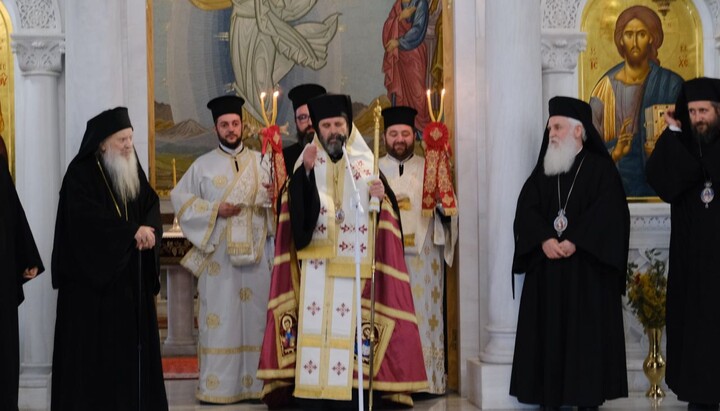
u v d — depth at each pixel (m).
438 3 10.48
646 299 8.52
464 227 9.20
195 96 11.55
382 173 8.23
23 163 8.98
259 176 8.94
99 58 8.44
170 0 11.51
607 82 9.38
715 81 7.98
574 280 7.75
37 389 8.62
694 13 9.46
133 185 7.54
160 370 7.61
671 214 8.19
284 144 11.53
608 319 7.84
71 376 7.37
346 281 7.83
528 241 7.84
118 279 7.44
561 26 9.19
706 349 7.80
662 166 7.95
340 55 11.25
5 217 7.29
